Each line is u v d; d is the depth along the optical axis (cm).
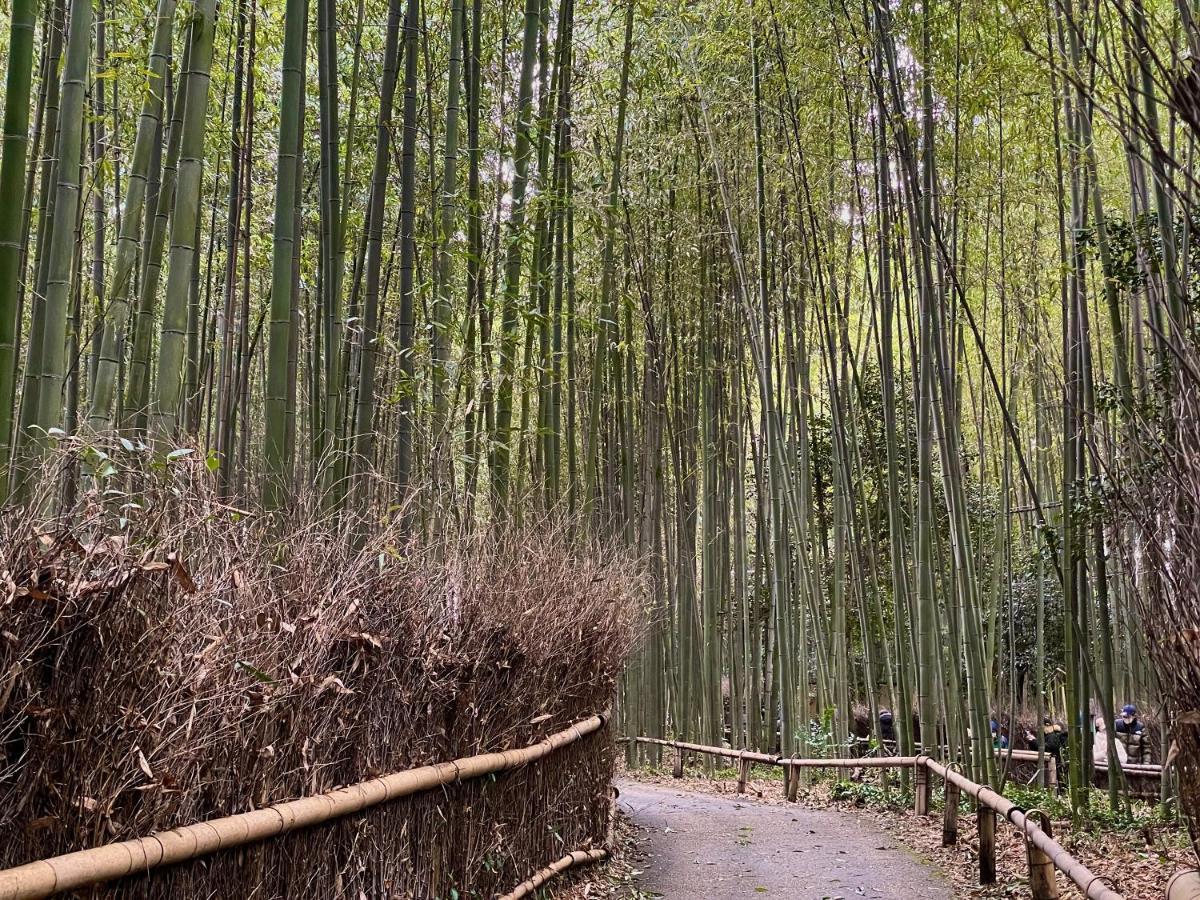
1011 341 1122
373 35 788
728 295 1069
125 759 224
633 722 1207
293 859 283
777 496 982
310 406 588
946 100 725
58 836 210
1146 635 315
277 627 289
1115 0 258
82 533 237
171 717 232
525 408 705
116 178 678
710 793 1011
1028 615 1322
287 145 447
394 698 349
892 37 717
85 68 384
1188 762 276
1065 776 963
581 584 573
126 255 409
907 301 743
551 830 495
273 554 325
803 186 877
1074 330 647
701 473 1208
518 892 435
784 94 852
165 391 365
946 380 744
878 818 762
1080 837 618
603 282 897
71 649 214
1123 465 388
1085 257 643
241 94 675
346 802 300
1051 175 793
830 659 1166
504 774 434
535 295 690
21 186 340
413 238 548
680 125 971
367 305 530
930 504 761
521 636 450
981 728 723
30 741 205
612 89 913
